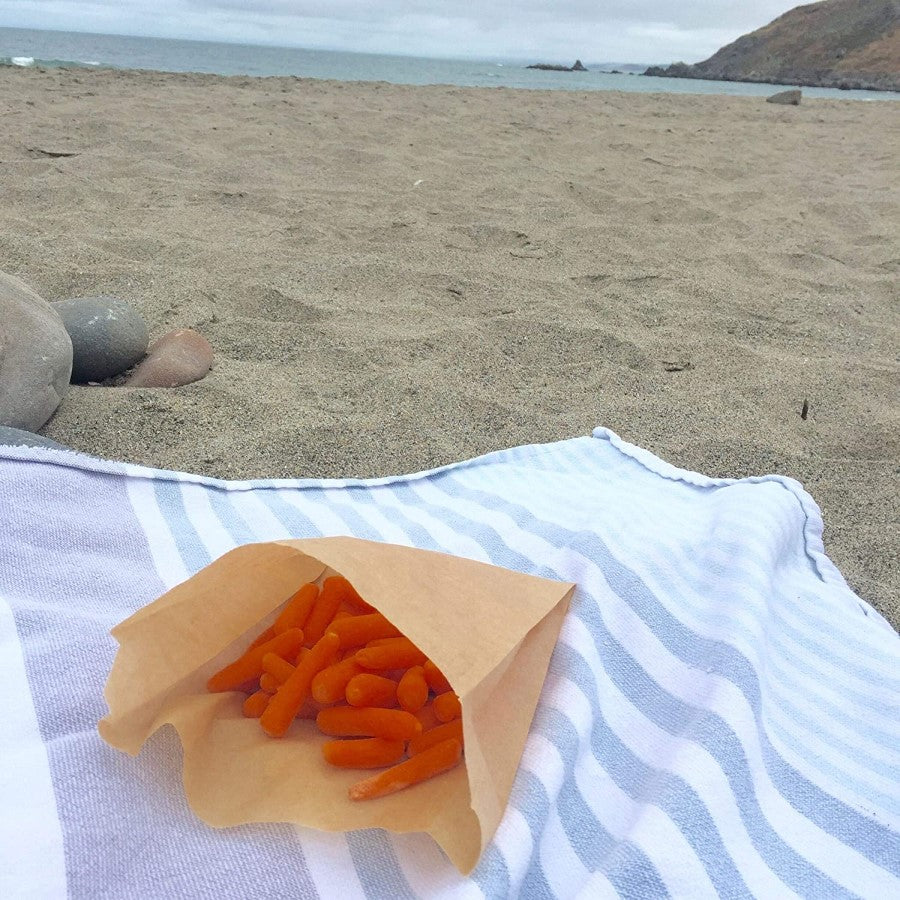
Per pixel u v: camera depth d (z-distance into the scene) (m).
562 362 1.33
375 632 0.51
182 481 0.70
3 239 1.68
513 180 2.59
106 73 4.89
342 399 1.14
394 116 3.76
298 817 0.43
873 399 1.24
